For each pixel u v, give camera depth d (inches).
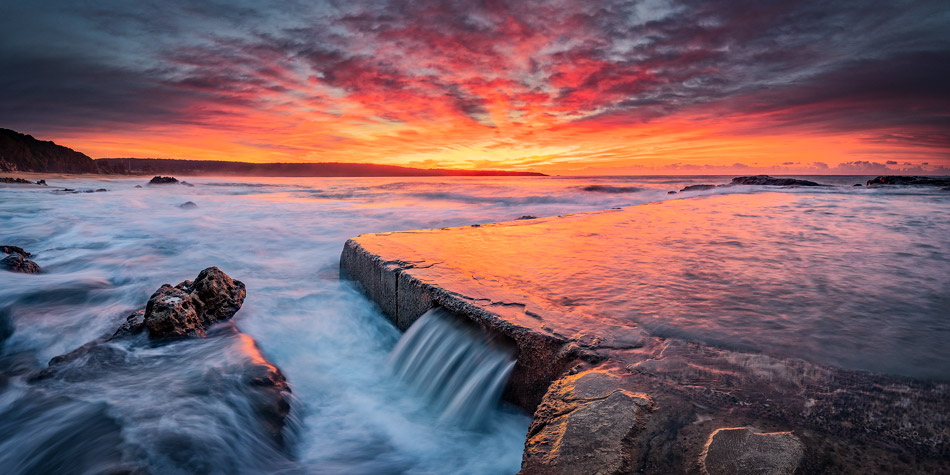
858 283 124.0
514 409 99.6
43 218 545.3
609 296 115.6
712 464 52.8
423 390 120.9
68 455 85.2
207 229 449.1
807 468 50.9
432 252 171.3
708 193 508.7
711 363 77.7
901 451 53.4
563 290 121.5
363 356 147.3
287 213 641.6
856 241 186.7
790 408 63.2
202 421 95.4
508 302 113.4
